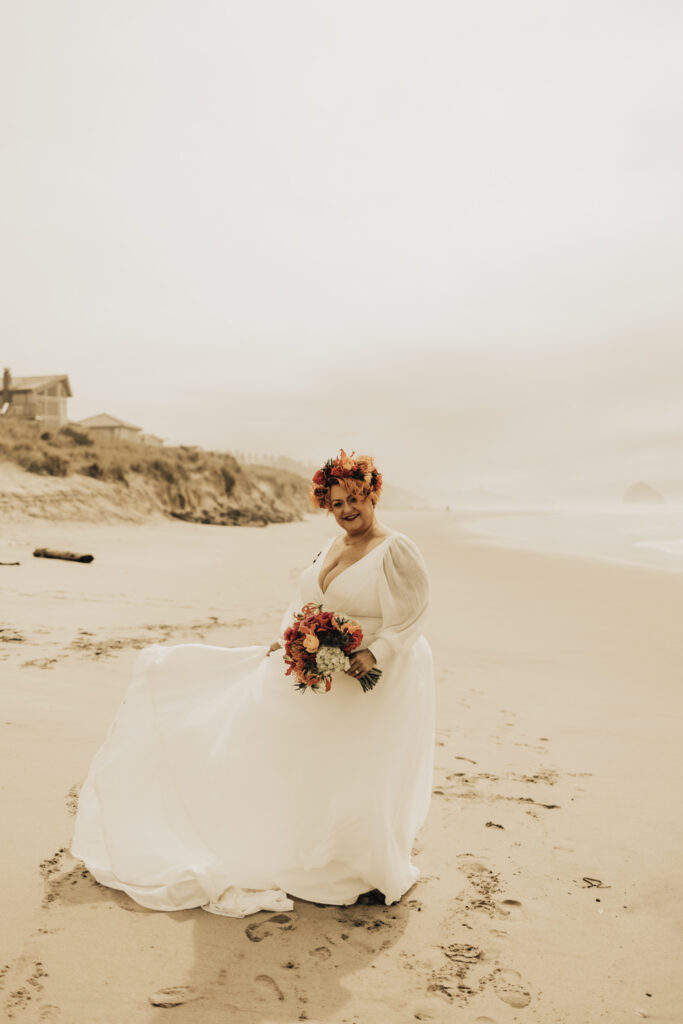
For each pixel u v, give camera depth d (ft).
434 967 8.13
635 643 27.73
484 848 11.05
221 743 9.98
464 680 21.40
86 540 60.44
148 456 114.83
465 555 71.67
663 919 9.29
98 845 9.93
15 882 9.30
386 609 9.64
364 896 9.70
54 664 19.51
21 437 91.09
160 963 7.93
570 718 17.94
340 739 9.50
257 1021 7.09
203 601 32.48
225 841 9.52
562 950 8.56
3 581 34.12
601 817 12.23
